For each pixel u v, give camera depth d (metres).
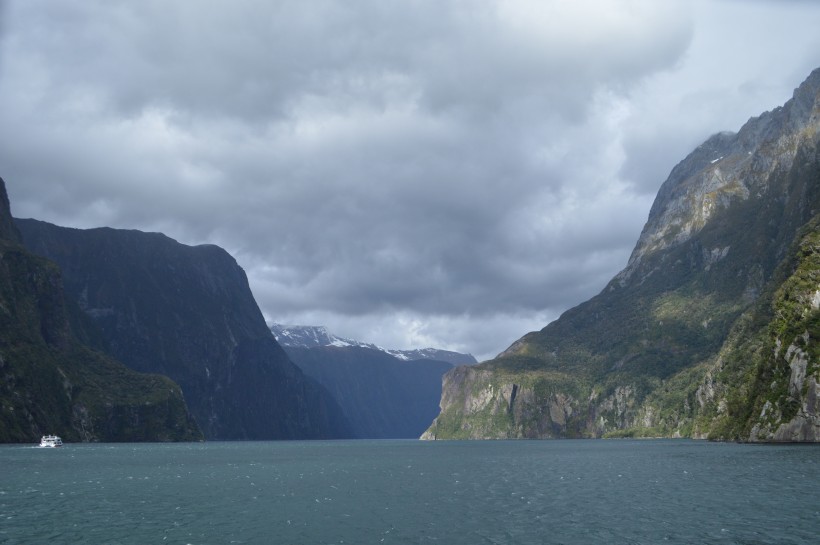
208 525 82.88
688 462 164.88
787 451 179.75
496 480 138.00
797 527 75.12
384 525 82.31
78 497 109.44
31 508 96.44
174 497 109.94
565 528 78.50
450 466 189.12
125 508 96.69
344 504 100.81
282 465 198.00
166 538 75.19
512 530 78.06
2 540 74.00
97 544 72.06
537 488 119.94
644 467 159.88
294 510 94.62
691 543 69.00
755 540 69.50
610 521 82.12
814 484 107.75
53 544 72.12
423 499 106.06
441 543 71.88
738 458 166.88
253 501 104.56
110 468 175.50
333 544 71.88
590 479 134.25
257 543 72.56
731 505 90.44
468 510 93.19
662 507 91.38
